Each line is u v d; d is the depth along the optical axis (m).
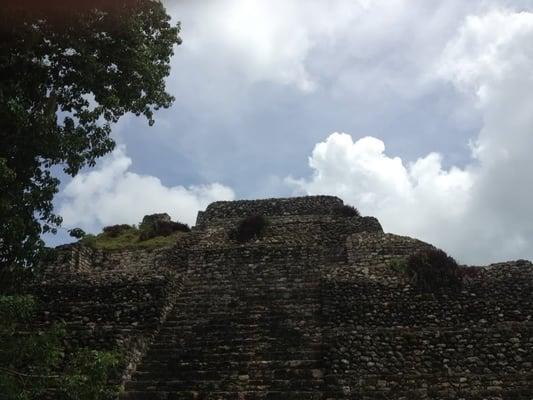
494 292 18.39
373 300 18.56
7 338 10.01
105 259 27.19
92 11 12.41
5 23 11.08
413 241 22.70
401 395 13.76
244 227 27.16
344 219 27.61
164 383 14.68
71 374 10.11
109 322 18.22
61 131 11.66
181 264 25.42
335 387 14.16
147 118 14.23
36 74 11.91
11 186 10.52
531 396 13.34
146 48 13.73
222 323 18.14
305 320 18.05
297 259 23.42
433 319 17.88
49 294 20.22
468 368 15.38
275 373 14.99
